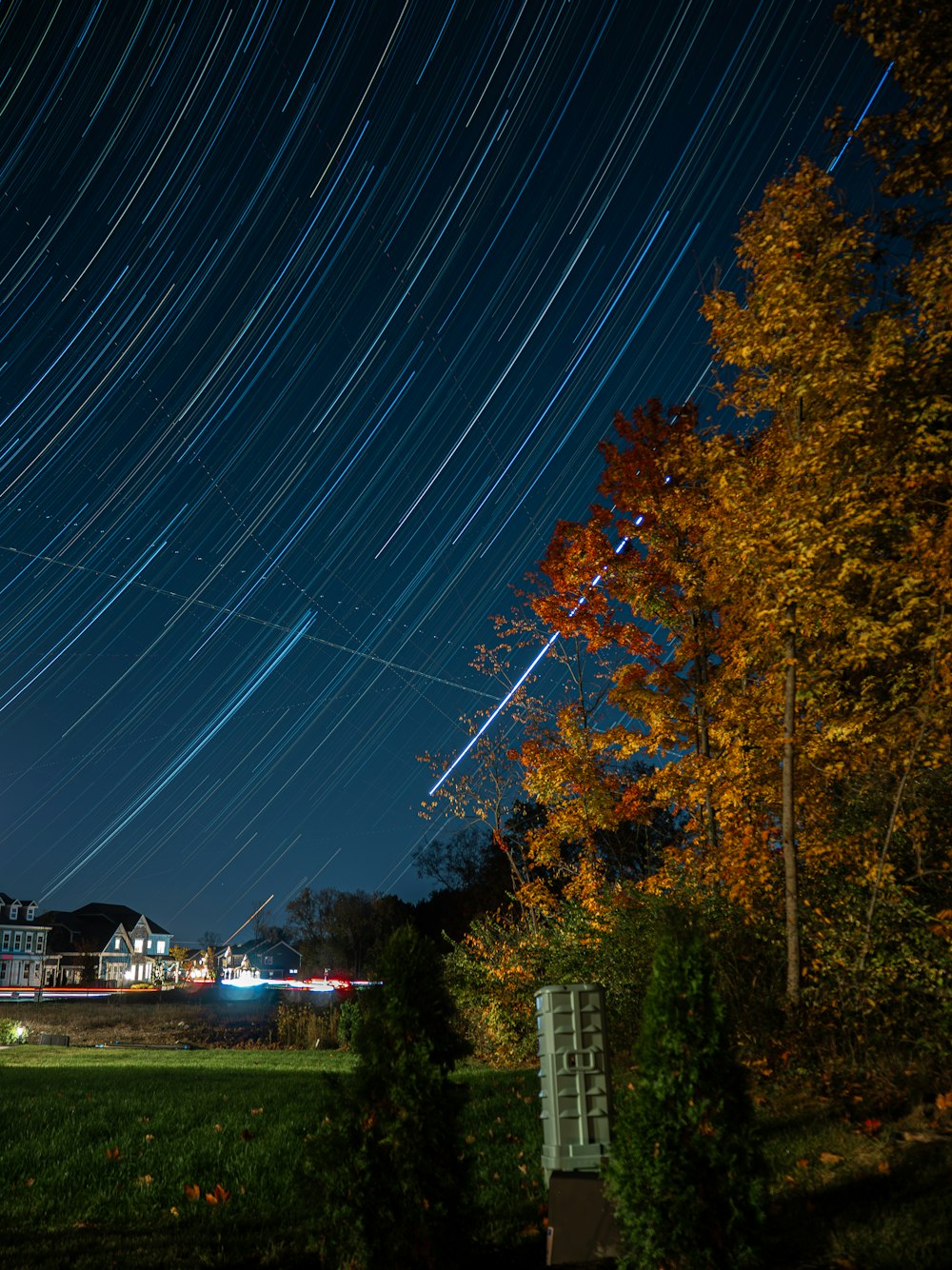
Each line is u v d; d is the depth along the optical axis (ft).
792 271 36.24
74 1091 41.91
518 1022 52.11
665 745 52.37
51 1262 19.22
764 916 37.58
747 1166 16.01
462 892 147.95
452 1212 18.06
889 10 36.60
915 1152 21.52
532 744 57.67
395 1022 18.89
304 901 277.44
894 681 39.01
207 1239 20.97
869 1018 31.58
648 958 39.60
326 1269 18.53
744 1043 32.99
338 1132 18.58
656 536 51.88
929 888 36.24
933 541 33.53
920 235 38.83
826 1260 17.12
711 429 45.06
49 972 305.53
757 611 36.68
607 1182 16.97
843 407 35.70
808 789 41.24
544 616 57.16
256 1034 100.32
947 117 36.09
